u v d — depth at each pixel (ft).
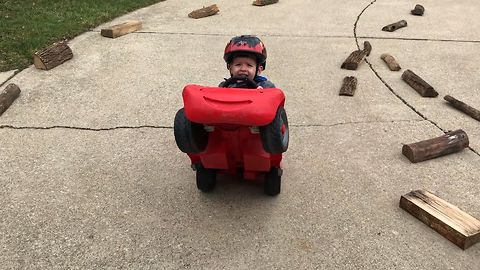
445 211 3.98
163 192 4.45
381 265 3.59
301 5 10.56
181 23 9.21
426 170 4.78
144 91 6.50
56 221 4.06
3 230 3.95
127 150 5.15
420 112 5.97
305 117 5.85
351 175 4.70
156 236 3.89
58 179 4.64
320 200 4.32
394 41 8.38
